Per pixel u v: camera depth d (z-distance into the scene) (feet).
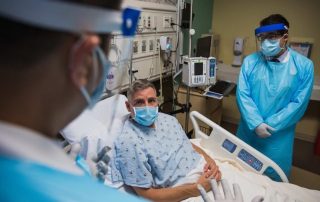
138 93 5.24
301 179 9.11
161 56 8.78
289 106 6.57
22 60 0.96
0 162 0.91
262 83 6.79
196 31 11.87
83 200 0.97
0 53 0.94
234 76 11.22
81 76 1.10
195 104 9.87
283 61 6.61
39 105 1.04
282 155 7.00
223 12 13.29
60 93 1.07
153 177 5.28
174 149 5.56
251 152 5.98
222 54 13.71
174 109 9.71
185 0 9.98
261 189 5.23
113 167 4.99
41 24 0.93
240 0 12.73
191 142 6.46
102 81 1.32
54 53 1.00
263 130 6.54
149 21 7.79
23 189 0.88
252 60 7.09
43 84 1.01
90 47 1.06
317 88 9.98
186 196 4.91
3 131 0.95
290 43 11.87
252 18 12.62
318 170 9.84
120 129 5.24
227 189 3.24
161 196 4.92
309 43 11.51
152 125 5.54
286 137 6.93
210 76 8.82
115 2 1.13
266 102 6.79
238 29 13.09
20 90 0.99
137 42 7.41
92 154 2.19
